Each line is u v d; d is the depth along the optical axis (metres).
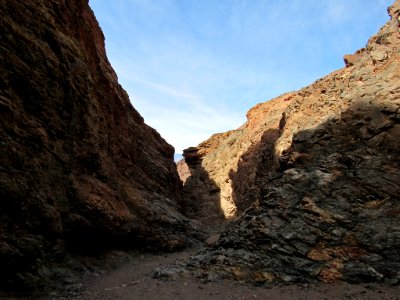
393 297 11.83
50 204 15.62
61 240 16.33
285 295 12.83
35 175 14.68
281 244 16.69
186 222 31.52
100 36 32.38
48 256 15.30
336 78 27.30
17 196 13.40
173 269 16.83
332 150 20.80
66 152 17.53
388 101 19.20
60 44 17.17
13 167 13.54
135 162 32.53
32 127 14.83
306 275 14.59
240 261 16.44
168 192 37.94
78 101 18.47
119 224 21.20
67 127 17.55
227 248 18.72
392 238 14.61
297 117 29.27
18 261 13.27
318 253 15.48
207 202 47.16
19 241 13.38
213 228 37.94
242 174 40.31
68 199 17.27
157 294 13.22
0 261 12.60
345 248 15.19
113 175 22.95
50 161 16.02
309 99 29.02
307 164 21.38
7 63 13.66
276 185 20.88
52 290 14.21
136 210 24.95
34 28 15.52
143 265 20.36
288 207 18.64
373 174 17.53
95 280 16.42
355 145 19.89
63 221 16.77
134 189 27.97
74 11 21.30
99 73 24.78
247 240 18.12
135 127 36.41
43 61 15.63
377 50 23.66
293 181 20.14
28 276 13.62
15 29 14.19
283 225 17.67
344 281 13.73
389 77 20.48
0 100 13.14
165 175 38.72
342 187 17.92
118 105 29.55
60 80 16.86
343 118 21.55
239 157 43.47
